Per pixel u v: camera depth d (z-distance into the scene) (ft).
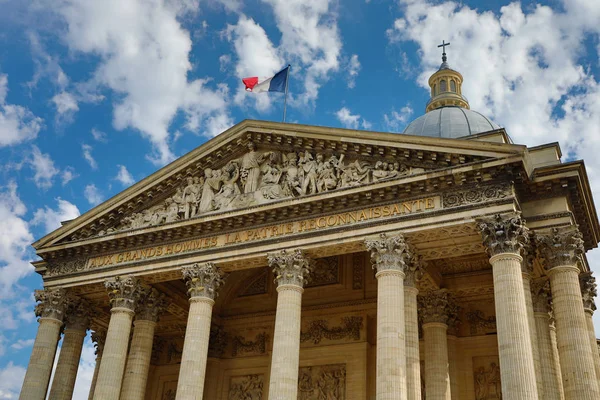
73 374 185.57
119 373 164.96
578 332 132.05
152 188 182.50
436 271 173.58
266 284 214.69
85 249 184.65
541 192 143.54
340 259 203.21
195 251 168.04
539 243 140.36
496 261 133.28
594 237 160.25
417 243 148.77
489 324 179.32
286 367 142.00
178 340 221.25
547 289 152.56
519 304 128.06
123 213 186.09
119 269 176.76
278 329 146.82
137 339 176.96
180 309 195.83
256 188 168.76
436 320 170.71
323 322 198.59
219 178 175.22
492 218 136.46
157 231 173.47
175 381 215.51
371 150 156.25
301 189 160.25
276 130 170.09
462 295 180.45
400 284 140.67
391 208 148.87
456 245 149.07
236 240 164.25
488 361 176.35
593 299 156.35
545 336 148.36
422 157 149.28
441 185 145.07
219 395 204.85
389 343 133.49
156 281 176.55
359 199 152.15
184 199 177.47
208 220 167.02
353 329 193.67
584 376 128.47
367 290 196.54
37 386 172.96
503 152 139.95
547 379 143.43
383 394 129.18
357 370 187.42
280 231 159.33
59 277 185.47
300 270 153.99
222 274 167.43
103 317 204.54
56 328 182.19
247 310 213.25
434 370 164.14
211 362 207.41
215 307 212.84
